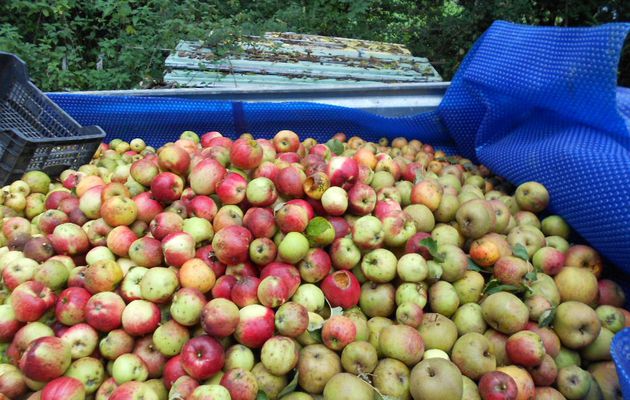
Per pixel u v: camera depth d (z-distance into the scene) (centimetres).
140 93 132
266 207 89
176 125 132
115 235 84
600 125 93
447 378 64
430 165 126
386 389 68
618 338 66
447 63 304
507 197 108
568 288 85
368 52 218
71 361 70
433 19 316
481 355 70
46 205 100
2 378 68
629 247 83
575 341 77
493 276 85
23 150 105
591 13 293
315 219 80
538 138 107
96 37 283
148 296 74
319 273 80
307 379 69
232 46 210
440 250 83
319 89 138
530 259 90
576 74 91
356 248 83
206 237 85
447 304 79
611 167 86
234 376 66
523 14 294
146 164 95
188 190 92
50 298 75
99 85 242
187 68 193
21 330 72
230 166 98
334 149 116
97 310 72
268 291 72
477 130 130
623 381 62
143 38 248
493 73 113
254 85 182
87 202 90
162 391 69
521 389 70
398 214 86
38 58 242
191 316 71
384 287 81
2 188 105
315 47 220
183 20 246
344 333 71
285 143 111
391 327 72
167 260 79
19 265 81
